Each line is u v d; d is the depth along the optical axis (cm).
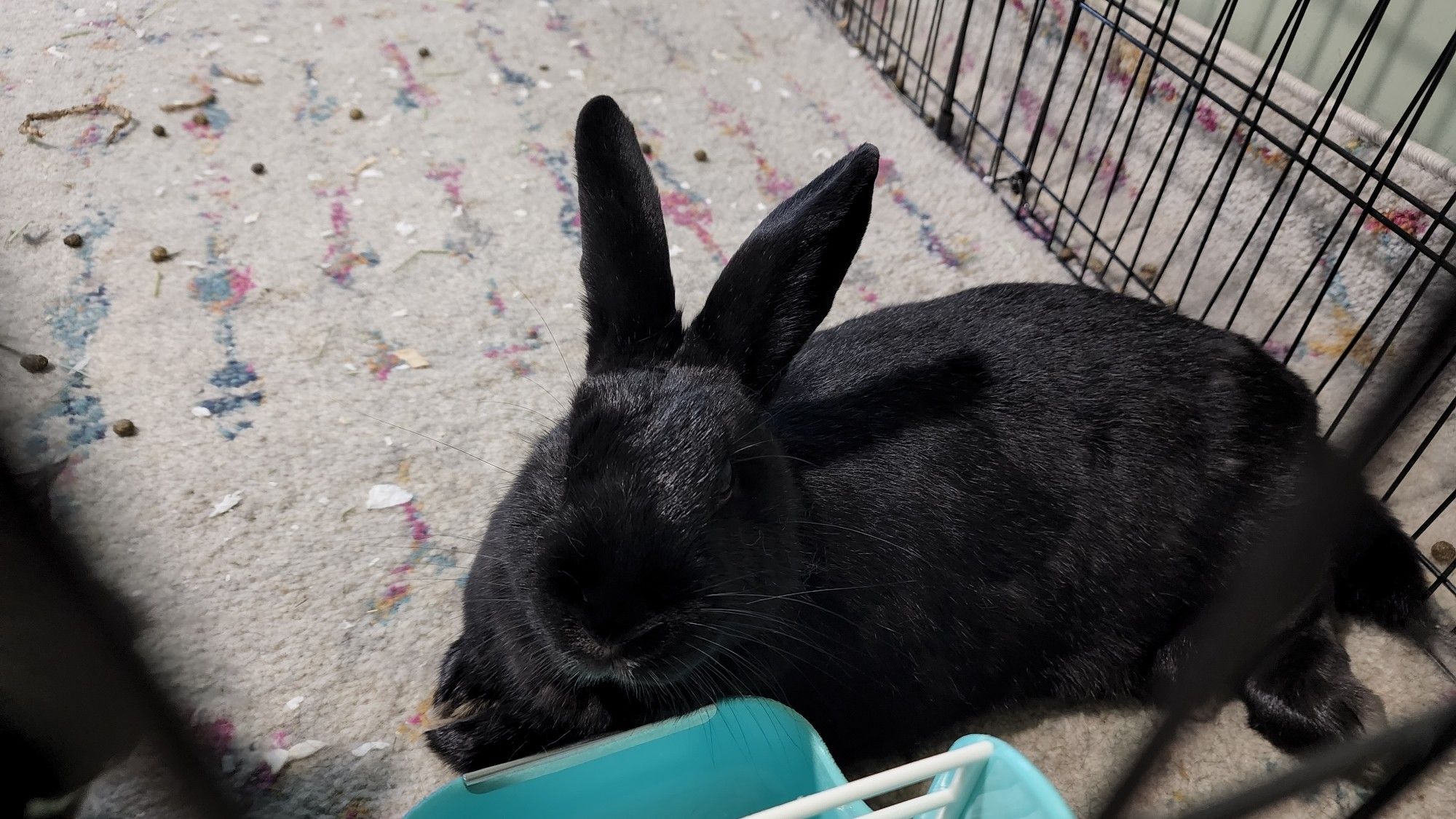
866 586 39
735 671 36
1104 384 43
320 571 48
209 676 44
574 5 88
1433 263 52
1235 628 41
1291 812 42
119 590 44
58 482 50
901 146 78
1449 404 48
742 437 34
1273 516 44
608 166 36
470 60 81
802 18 89
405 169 71
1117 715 47
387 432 55
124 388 55
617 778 36
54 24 78
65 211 64
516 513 36
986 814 34
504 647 37
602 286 37
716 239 69
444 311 62
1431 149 53
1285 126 59
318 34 81
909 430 41
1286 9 58
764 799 39
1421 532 48
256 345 58
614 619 29
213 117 72
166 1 81
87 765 36
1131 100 67
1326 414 55
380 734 43
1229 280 63
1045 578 43
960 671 43
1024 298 47
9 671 31
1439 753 36
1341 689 44
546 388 58
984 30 77
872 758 44
